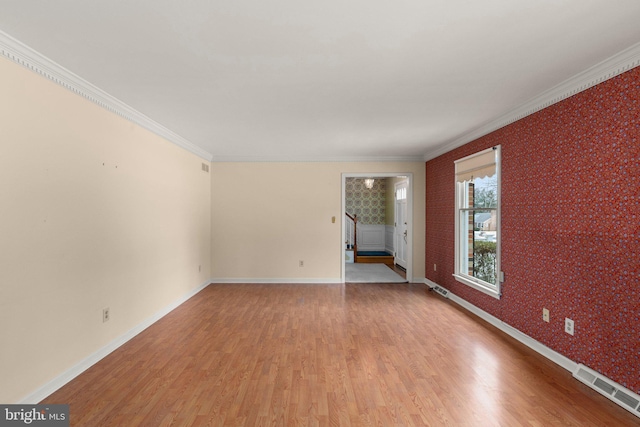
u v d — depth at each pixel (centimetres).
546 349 321
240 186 657
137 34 213
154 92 314
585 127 274
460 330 396
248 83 293
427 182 649
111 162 334
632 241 235
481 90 310
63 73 263
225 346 348
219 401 247
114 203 338
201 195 606
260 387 267
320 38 218
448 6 184
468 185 489
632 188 235
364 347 346
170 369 296
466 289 487
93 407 237
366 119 403
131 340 363
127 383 271
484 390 263
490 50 234
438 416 230
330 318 441
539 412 234
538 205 331
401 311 473
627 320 239
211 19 196
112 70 267
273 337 374
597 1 179
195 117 394
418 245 666
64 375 269
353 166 662
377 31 210
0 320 214
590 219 270
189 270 546
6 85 220
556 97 303
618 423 221
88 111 299
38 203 245
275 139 512
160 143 441
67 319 273
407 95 322
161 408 237
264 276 660
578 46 229
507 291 384
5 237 219
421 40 221
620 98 243
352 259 927
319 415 230
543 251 324
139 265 388
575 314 286
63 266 269
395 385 271
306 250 659
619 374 246
